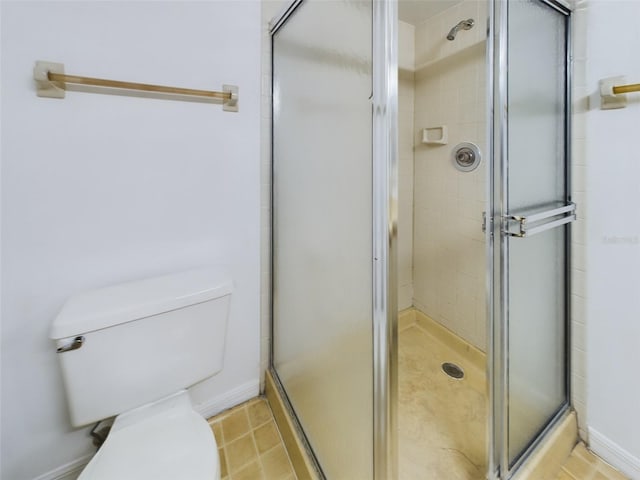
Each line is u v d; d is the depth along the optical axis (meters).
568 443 1.17
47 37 0.90
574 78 1.09
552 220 1.05
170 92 1.09
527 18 0.95
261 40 1.32
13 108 0.88
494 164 0.89
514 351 1.00
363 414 0.77
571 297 1.19
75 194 1.00
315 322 1.05
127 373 0.93
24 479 1.00
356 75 0.73
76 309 0.90
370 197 0.69
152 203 1.14
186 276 1.17
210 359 1.10
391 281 0.66
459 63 1.62
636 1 0.94
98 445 1.08
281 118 1.28
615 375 1.09
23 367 0.97
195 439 0.87
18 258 0.94
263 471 1.15
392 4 0.61
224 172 1.29
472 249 1.70
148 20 1.06
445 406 1.44
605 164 1.05
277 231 1.39
